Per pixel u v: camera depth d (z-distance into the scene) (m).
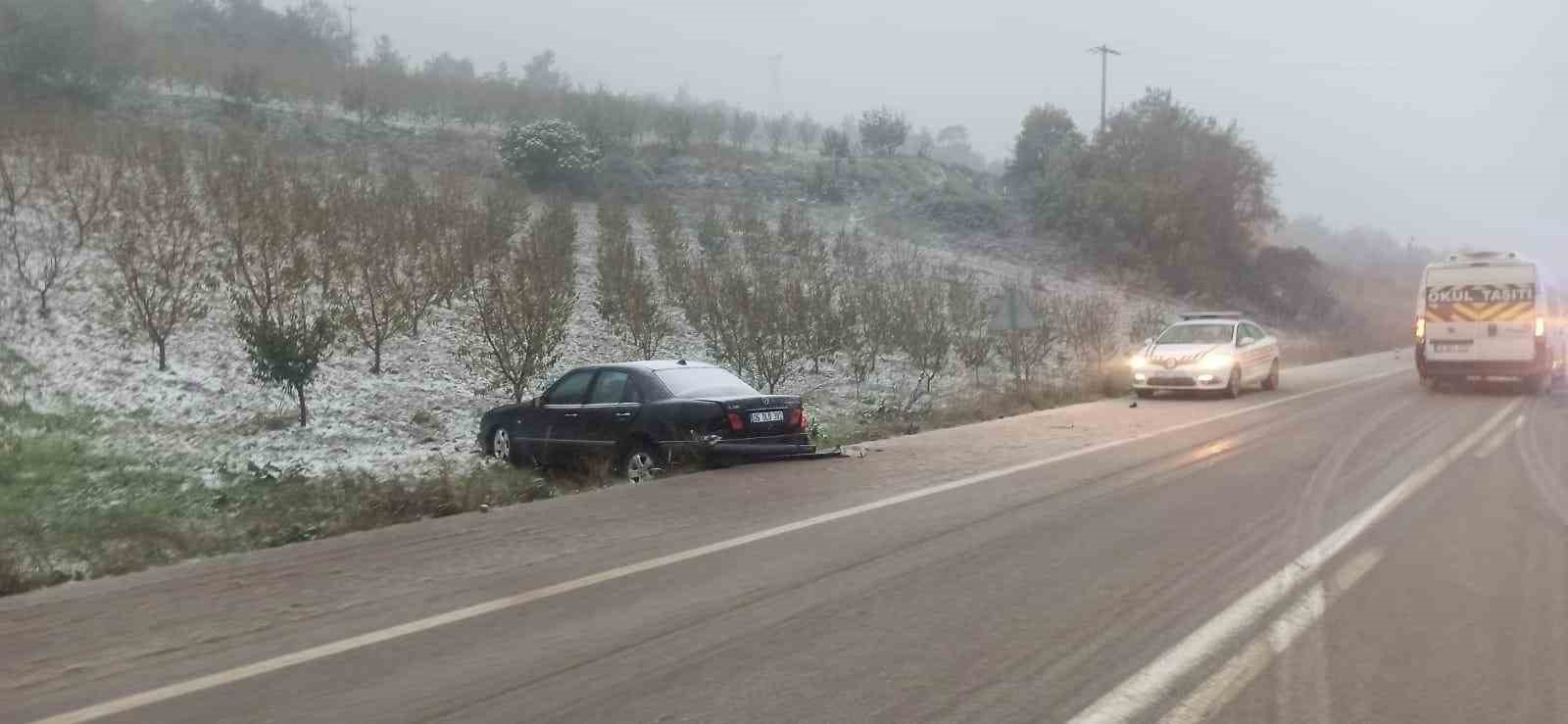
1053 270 46.72
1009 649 5.18
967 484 10.26
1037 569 6.77
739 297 22.28
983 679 4.75
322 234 21.81
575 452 12.00
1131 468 11.25
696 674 4.86
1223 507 8.95
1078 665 4.92
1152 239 51.34
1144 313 39.28
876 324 24.92
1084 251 50.78
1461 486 9.98
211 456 13.34
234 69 38.50
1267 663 4.92
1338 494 9.56
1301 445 13.17
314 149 36.47
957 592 6.24
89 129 27.84
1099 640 5.30
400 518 9.27
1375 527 8.02
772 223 40.16
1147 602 6.00
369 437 15.27
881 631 5.49
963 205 51.88
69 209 22.94
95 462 12.25
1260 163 53.94
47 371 16.03
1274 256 55.12
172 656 5.27
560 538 8.06
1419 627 5.46
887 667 4.93
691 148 50.41
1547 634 5.33
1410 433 14.38
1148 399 21.00
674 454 10.98
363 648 5.35
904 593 6.24
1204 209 52.22
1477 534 7.76
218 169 26.62
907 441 14.16
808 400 20.78
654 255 32.47
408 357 20.16
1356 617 5.64
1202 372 20.38
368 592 6.54
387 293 21.09
